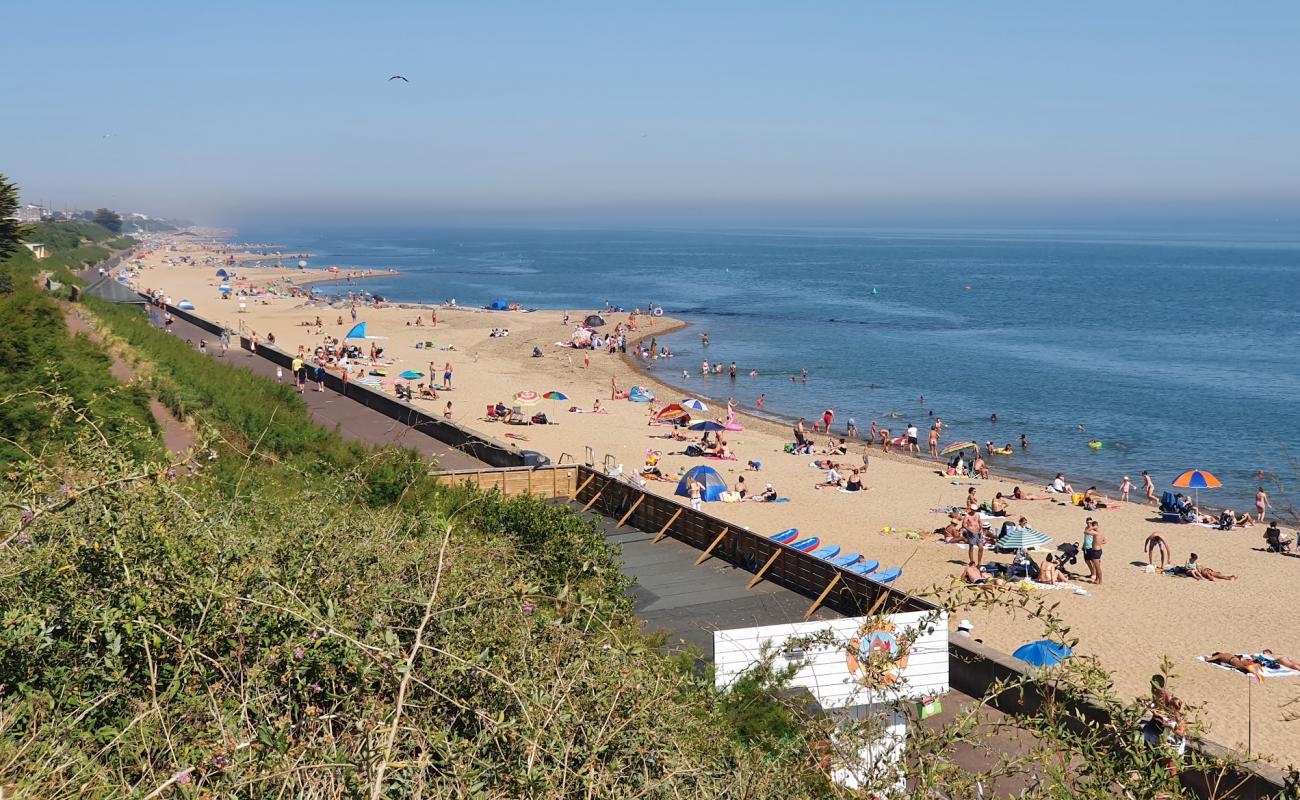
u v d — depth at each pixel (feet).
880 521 125.70
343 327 330.34
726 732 19.40
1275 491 148.97
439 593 20.49
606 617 23.17
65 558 18.81
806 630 41.09
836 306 444.96
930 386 242.78
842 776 17.19
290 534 23.67
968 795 15.79
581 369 257.34
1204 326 374.02
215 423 99.30
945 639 46.14
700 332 344.28
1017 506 135.13
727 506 132.57
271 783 14.60
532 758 14.55
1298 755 64.64
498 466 111.34
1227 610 94.02
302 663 17.25
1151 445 181.16
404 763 14.10
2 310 91.30
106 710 16.92
